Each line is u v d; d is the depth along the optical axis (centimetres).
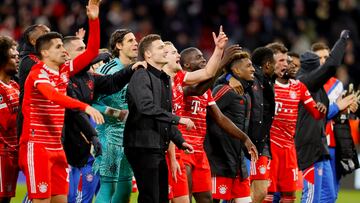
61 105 1653
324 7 4991
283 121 2202
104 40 4375
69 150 1938
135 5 4822
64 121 1911
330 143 2377
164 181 1767
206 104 1953
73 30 4041
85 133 1873
